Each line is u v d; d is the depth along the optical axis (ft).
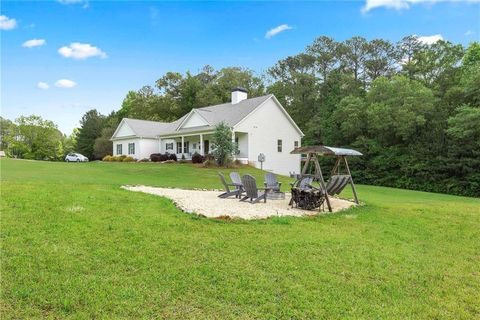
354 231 22.34
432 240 21.50
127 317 10.21
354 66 141.49
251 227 21.50
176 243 17.12
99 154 152.25
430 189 92.27
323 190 30.96
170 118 161.58
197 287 12.37
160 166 82.94
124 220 20.92
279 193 37.60
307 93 139.13
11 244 15.58
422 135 100.17
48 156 198.29
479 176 83.71
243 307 11.14
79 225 19.20
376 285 13.43
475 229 25.22
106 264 14.03
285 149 101.71
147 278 12.88
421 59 115.14
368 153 107.45
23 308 10.46
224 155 82.69
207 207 28.60
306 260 15.65
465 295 13.08
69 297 11.15
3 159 91.04
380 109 99.71
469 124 79.97
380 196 49.47
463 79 88.53
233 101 105.70
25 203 23.36
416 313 11.42
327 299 11.96
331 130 118.83
